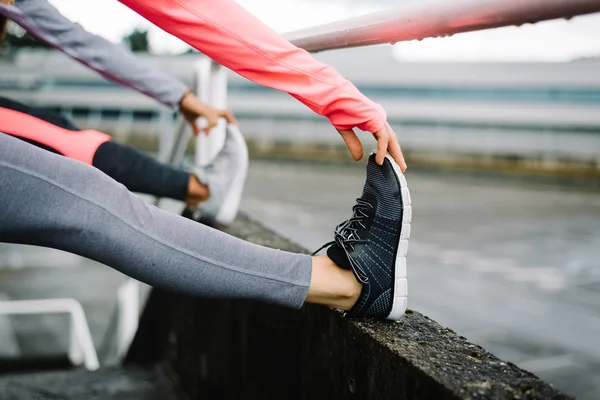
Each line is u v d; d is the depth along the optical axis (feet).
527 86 86.07
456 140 91.09
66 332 9.30
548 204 52.80
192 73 6.06
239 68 2.90
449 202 52.24
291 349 3.61
